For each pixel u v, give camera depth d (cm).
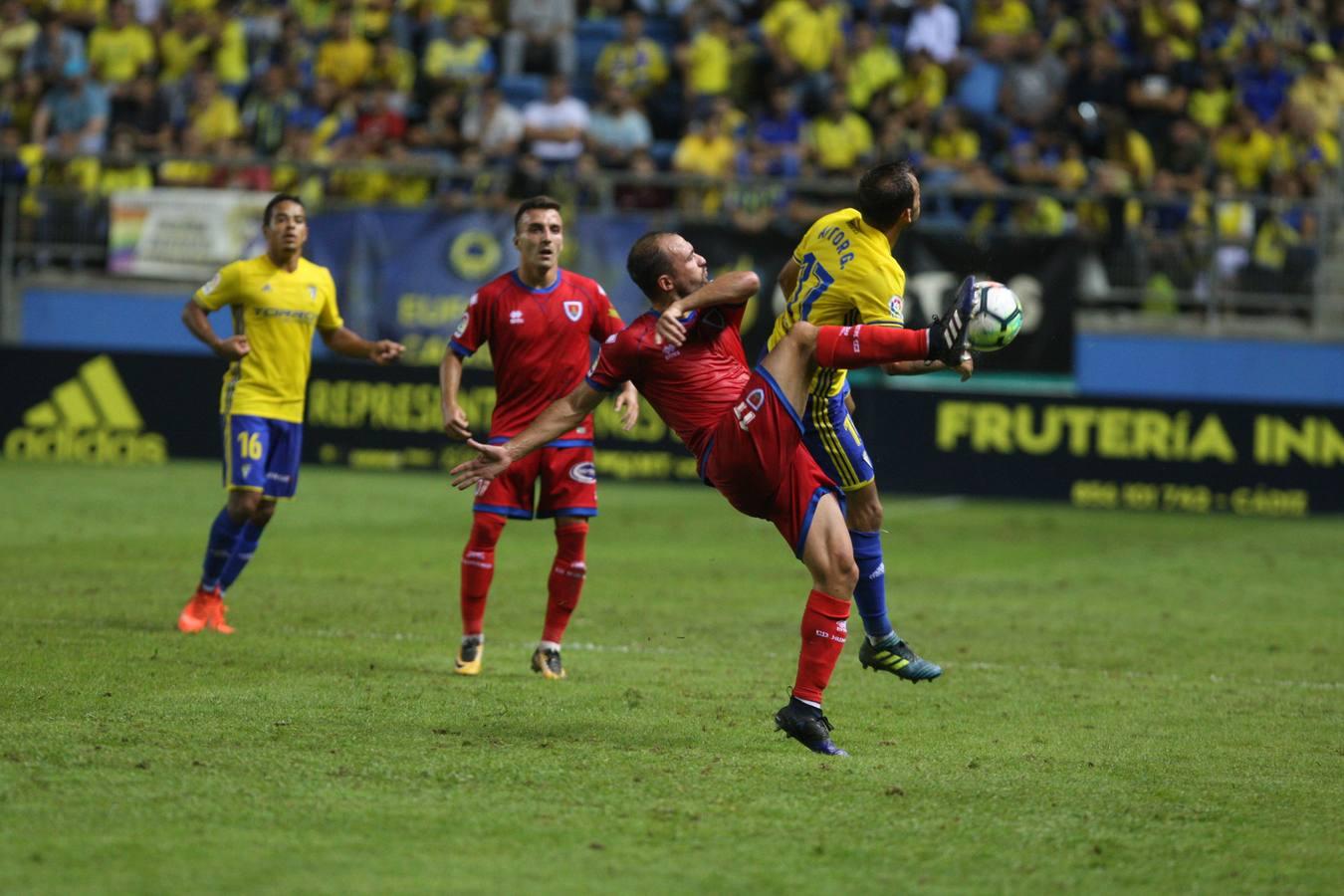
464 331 2648
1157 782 1936
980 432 6256
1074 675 2766
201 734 1998
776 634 3116
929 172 6894
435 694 2350
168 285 6700
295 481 3019
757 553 4456
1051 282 6397
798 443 2012
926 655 2936
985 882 1505
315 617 3122
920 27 7544
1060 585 4003
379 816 1652
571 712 2247
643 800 1753
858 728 2228
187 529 4494
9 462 6150
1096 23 7575
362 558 4069
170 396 6312
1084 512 5984
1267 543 5138
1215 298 6725
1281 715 2439
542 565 4056
